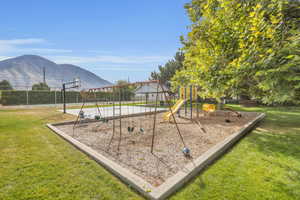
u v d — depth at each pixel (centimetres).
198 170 227
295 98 304
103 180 209
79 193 182
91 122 639
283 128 514
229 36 403
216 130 493
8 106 1491
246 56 321
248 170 230
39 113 890
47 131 473
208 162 254
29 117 741
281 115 797
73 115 809
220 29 423
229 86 404
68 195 178
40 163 255
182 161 266
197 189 186
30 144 350
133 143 370
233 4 395
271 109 1070
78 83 1099
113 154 299
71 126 562
